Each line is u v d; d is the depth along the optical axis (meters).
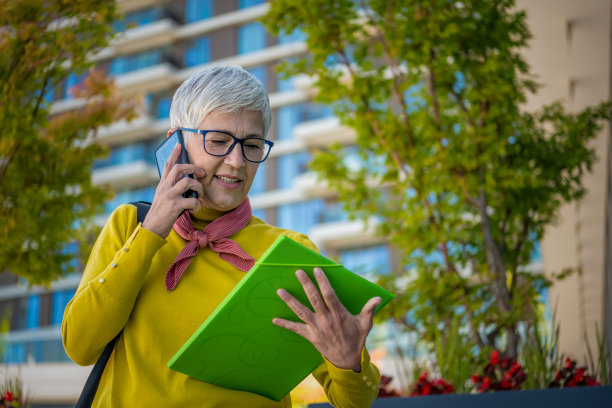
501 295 4.30
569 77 5.38
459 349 3.70
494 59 4.41
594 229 6.83
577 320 7.96
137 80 27.23
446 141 4.82
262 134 1.43
